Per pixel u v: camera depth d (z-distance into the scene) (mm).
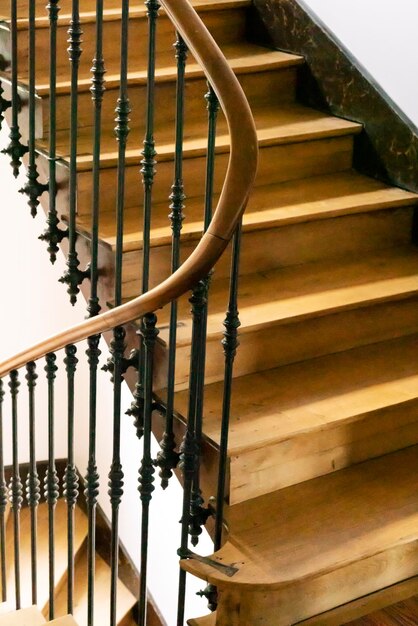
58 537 5613
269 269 3260
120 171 2643
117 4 3791
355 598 2549
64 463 6102
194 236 3002
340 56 3660
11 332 5758
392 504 2666
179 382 2797
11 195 5406
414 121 3439
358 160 3705
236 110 2225
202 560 2453
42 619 3258
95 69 2646
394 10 3383
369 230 3428
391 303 3160
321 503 2660
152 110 2482
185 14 2236
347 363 3041
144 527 2641
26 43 3391
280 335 2955
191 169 3283
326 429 2674
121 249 2729
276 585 2332
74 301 3051
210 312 2918
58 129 3328
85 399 5973
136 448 5457
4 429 5965
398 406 2801
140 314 2381
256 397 2807
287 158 3537
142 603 2695
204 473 2639
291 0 3816
